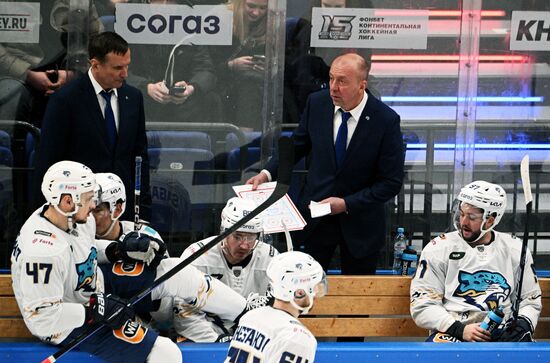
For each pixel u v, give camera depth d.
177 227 18.97
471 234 13.50
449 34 19.03
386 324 14.52
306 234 15.40
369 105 15.13
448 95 19.25
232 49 18.59
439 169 19.47
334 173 15.25
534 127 19.56
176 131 18.73
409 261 16.95
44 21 18.16
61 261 10.97
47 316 10.84
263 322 9.62
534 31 19.25
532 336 14.61
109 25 18.31
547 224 19.75
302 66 18.75
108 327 11.09
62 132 15.07
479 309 13.52
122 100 15.37
